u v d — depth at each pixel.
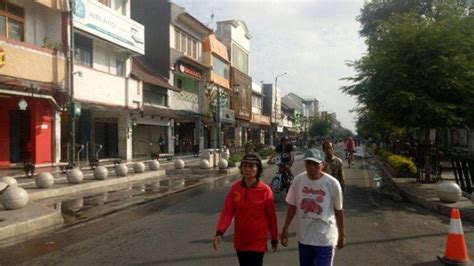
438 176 17.05
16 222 8.77
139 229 9.08
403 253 7.17
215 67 47.78
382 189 16.53
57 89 20.69
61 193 14.40
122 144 30.12
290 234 8.51
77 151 24.34
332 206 4.53
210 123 48.19
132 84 29.33
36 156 20.89
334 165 8.40
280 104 93.00
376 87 15.72
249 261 4.46
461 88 14.63
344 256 6.98
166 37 37.19
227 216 4.54
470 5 21.38
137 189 16.22
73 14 22.61
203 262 6.62
